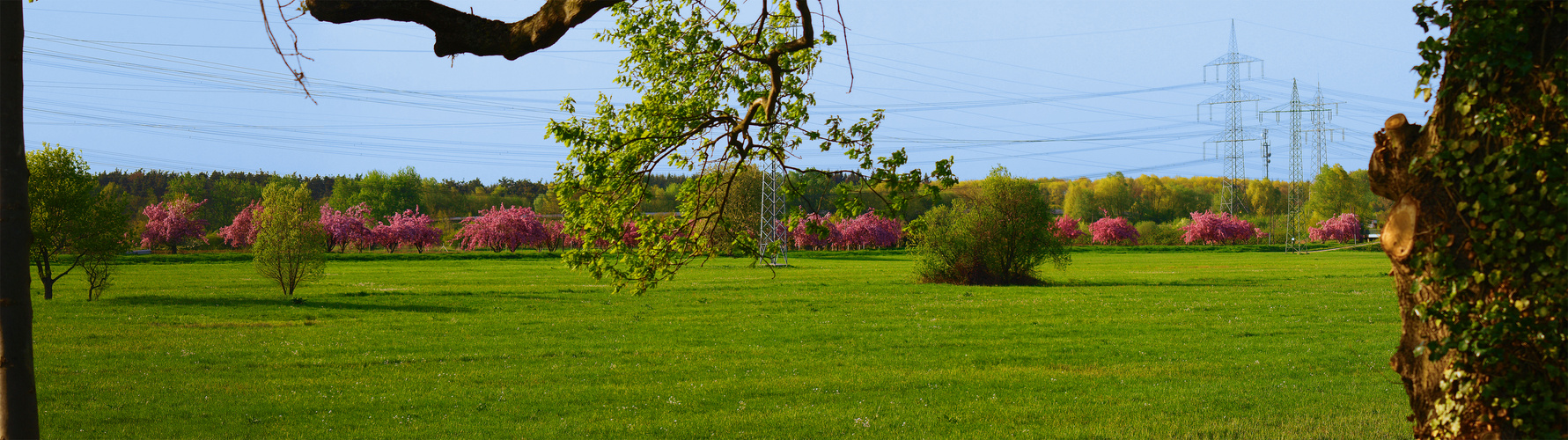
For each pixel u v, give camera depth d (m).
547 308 31.58
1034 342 21.80
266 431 12.26
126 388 15.38
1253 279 47.75
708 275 52.53
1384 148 6.29
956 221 46.41
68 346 20.84
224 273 53.59
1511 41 5.49
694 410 13.72
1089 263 71.00
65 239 33.41
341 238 106.19
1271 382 15.81
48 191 32.97
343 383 16.09
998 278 45.62
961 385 15.77
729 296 36.50
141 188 173.12
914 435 11.91
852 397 14.73
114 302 33.00
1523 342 5.56
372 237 108.31
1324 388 15.09
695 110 9.98
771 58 8.47
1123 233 129.12
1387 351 19.66
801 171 10.27
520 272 57.31
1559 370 5.46
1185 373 16.97
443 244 122.12
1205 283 44.72
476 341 22.12
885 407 13.90
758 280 47.34
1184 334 23.17
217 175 178.50
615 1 6.62
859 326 25.62
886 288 41.28
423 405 14.15
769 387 15.57
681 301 34.16
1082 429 11.97
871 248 116.25
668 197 132.00
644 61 10.01
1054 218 47.28
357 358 19.20
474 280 48.38
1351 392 14.62
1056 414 13.07
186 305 31.86
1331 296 35.12
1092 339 22.44
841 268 63.22
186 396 14.70
